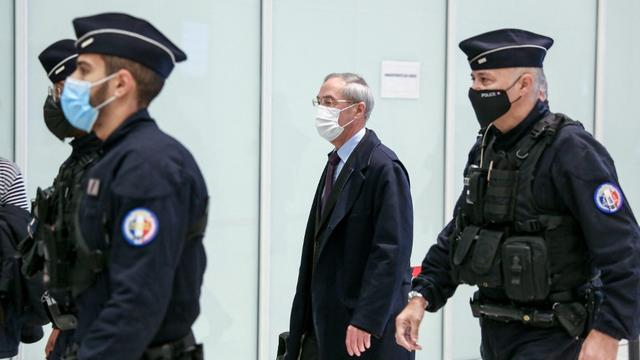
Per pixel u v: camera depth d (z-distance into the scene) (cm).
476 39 247
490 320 251
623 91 540
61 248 201
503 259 237
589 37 527
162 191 184
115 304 179
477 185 248
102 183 189
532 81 240
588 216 225
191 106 425
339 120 305
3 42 383
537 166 236
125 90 195
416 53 477
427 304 268
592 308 235
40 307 274
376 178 292
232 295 441
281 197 447
